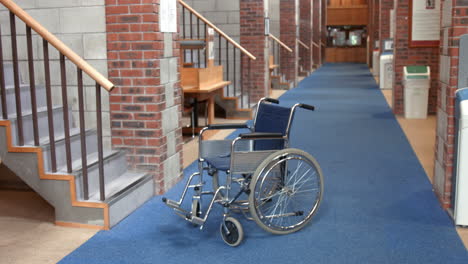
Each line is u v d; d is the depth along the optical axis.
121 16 3.98
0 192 4.40
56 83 4.45
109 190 3.68
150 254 3.04
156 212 3.77
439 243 3.18
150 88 4.00
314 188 3.94
